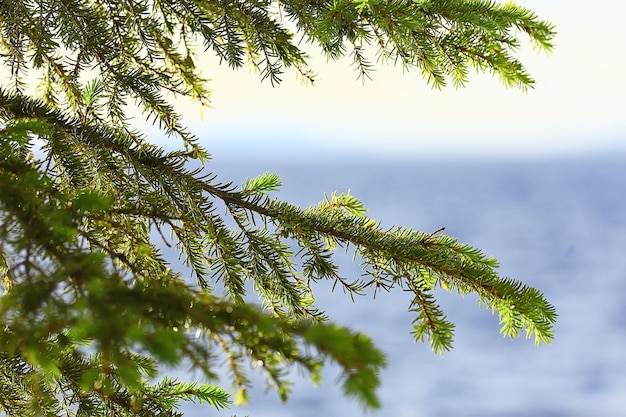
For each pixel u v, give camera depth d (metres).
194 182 2.99
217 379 2.55
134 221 2.95
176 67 3.06
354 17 2.98
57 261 2.59
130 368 2.64
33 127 2.77
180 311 2.57
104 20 3.09
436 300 2.95
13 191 2.65
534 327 2.96
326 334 2.55
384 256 2.98
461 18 3.00
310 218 3.01
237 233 3.00
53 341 2.84
